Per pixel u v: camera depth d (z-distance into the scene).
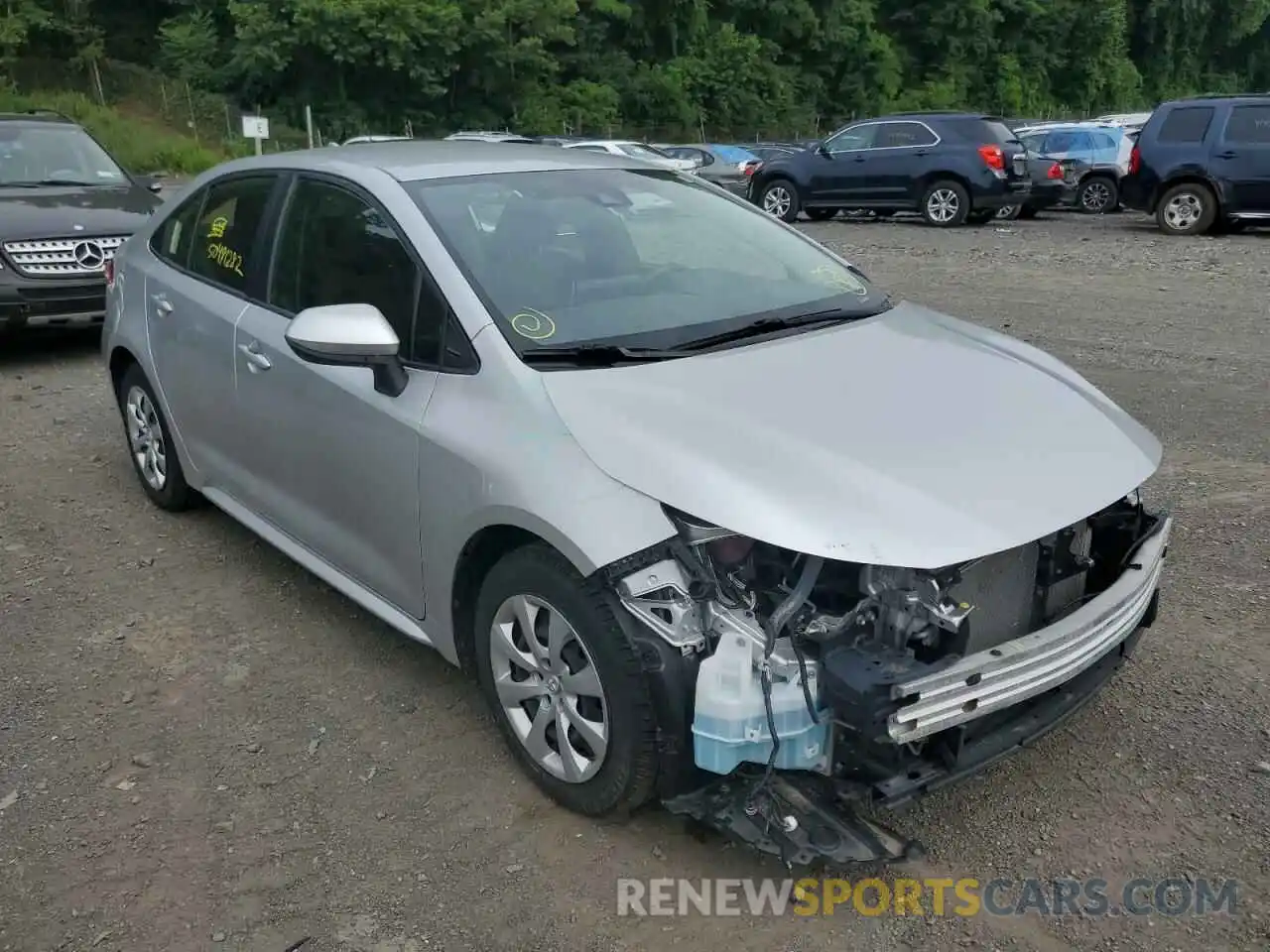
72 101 36.84
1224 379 7.49
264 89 42.56
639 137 49.78
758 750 2.68
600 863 3.00
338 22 40.81
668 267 3.85
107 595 4.59
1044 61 65.75
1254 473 5.71
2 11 38.91
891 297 4.34
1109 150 20.53
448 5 42.91
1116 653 3.27
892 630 2.67
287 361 3.95
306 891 2.92
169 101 40.62
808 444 2.89
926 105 58.38
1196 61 79.06
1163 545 3.33
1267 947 2.68
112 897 2.90
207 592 4.61
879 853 2.69
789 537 2.62
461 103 45.22
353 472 3.69
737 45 52.12
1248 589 4.45
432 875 2.96
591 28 49.75
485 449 3.12
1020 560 2.94
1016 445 3.04
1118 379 7.54
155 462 5.38
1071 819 3.14
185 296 4.71
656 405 3.04
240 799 3.29
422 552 3.45
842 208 18.64
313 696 3.83
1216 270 12.05
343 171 3.99
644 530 2.78
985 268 12.52
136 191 9.23
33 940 2.76
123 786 3.35
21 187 8.88
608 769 2.95
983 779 3.31
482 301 3.37
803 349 3.47
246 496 4.53
